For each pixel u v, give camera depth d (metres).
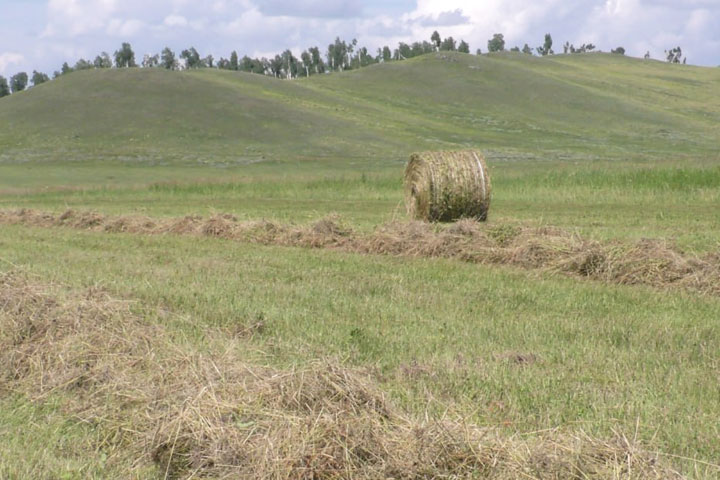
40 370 9.13
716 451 6.90
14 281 11.49
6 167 77.06
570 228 22.02
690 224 22.84
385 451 6.53
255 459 6.60
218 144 93.56
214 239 21.34
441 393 8.32
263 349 10.01
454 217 24.44
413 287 13.97
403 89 145.12
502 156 88.94
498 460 6.37
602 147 103.00
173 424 7.15
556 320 11.38
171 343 9.73
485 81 149.00
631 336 10.48
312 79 156.38
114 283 14.33
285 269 16.00
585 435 6.58
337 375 7.59
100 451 7.28
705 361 9.35
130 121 101.19
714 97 154.50
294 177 48.50
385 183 42.69
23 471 6.75
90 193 45.38
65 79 120.75
